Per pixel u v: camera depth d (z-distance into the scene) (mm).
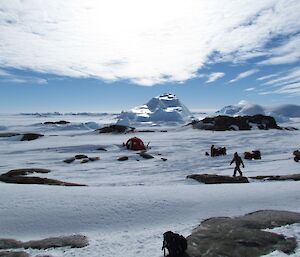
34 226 10766
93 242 9570
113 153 38406
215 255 8312
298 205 12047
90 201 12281
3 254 8805
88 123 102188
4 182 19172
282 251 8430
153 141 49438
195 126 68625
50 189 14008
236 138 51594
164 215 11414
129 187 14641
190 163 30156
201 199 12594
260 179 18969
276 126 68875
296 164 25297
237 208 11844
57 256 8703
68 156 35875
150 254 8586
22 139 56281
